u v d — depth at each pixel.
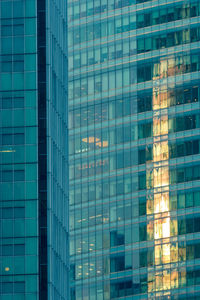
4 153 195.62
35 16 199.75
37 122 196.88
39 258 193.00
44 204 195.50
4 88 197.38
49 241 194.00
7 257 192.38
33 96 197.25
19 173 194.88
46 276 192.75
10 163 195.12
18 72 198.00
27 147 195.88
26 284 191.88
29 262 192.62
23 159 195.25
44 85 199.38
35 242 193.12
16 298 191.38
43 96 199.00
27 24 199.38
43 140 197.25
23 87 197.62
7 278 191.88
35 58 198.38
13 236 193.00
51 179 197.75
